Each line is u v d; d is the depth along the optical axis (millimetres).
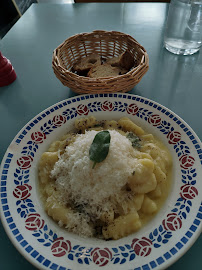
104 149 223
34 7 513
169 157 250
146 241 189
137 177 224
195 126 282
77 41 346
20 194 222
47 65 376
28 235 192
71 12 493
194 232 183
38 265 172
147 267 169
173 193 221
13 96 331
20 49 410
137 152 251
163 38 414
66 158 250
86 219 219
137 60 322
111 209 222
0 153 269
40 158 260
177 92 323
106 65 339
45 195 238
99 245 193
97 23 460
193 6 324
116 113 295
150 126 280
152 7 495
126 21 462
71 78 271
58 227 211
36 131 271
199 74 347
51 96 329
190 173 227
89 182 229
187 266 181
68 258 179
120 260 177
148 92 324
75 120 290
